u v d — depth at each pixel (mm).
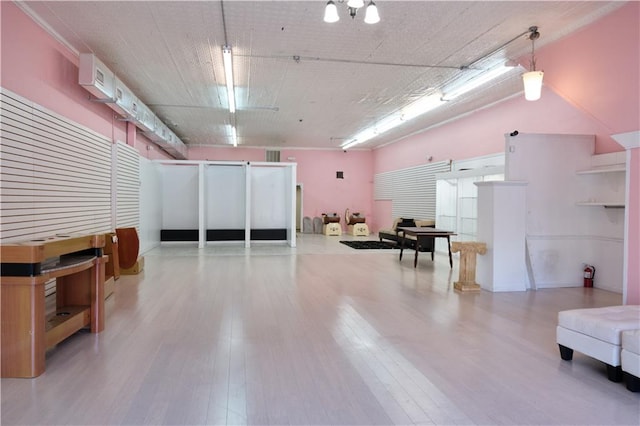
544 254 6242
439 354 3402
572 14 4656
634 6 4270
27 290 2875
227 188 11500
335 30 5133
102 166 6695
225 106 9297
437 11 4586
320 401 2580
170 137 11234
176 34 5254
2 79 3996
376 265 8117
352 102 8836
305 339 3715
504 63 6281
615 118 4633
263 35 5297
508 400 2633
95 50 5793
